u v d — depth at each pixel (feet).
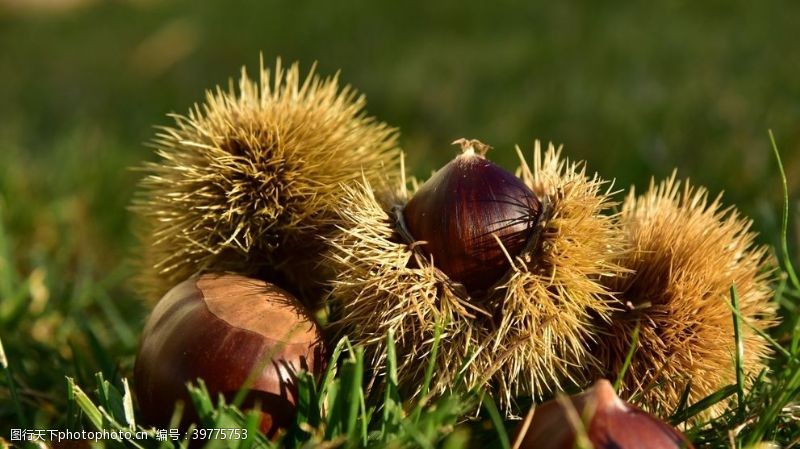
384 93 2.26
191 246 1.13
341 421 1.03
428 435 1.00
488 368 1.05
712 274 1.09
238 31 3.26
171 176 1.15
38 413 1.17
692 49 2.52
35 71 3.16
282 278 1.15
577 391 1.09
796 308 1.21
